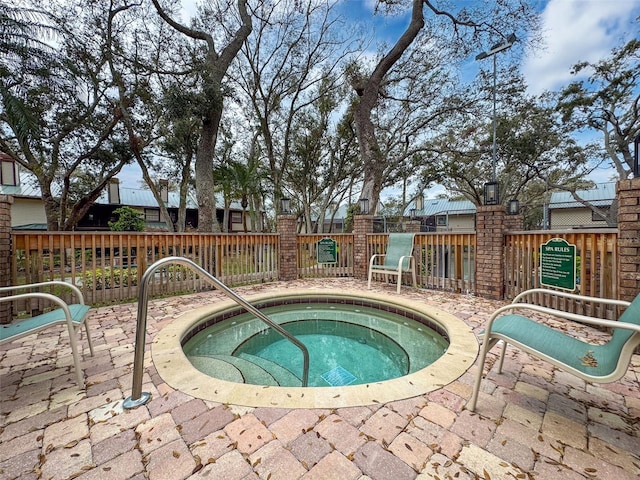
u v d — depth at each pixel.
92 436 1.47
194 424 1.56
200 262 5.20
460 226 23.02
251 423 1.56
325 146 13.98
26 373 2.15
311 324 4.25
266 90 11.79
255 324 4.17
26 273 3.64
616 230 2.98
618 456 1.33
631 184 2.58
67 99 7.39
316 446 1.39
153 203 18.64
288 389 1.88
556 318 3.42
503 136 13.21
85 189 10.97
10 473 1.24
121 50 7.78
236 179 10.59
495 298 4.36
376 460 1.31
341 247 6.86
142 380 1.84
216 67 8.38
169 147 9.59
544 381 2.00
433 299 4.38
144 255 4.59
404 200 17.69
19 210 13.73
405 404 1.73
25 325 1.88
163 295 4.77
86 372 2.15
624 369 1.26
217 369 2.77
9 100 5.91
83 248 4.05
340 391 1.86
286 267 6.42
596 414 1.64
